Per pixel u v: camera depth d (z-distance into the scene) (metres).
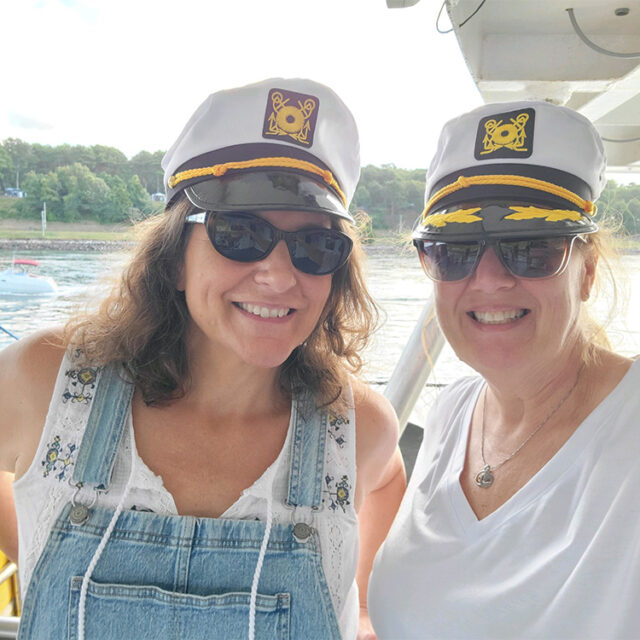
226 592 1.15
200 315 1.22
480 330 1.29
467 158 1.30
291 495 1.26
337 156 1.33
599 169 1.31
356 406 1.46
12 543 1.51
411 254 1.70
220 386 1.32
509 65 1.73
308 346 1.44
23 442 1.26
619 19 1.63
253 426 1.34
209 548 1.17
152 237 1.29
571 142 1.25
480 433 1.44
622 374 1.18
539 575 1.07
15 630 1.49
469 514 1.28
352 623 1.36
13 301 2.46
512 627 1.09
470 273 1.24
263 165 1.20
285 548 1.21
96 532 1.16
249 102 1.23
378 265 1.69
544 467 1.17
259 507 1.23
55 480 1.18
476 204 1.26
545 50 1.72
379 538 1.67
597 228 1.21
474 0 1.54
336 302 1.47
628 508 1.00
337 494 1.30
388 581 1.36
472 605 1.16
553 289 1.20
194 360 1.33
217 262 1.17
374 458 1.48
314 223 1.21
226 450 1.29
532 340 1.25
